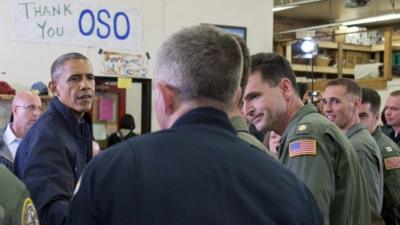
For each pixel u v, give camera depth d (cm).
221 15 582
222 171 104
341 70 860
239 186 104
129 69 532
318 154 176
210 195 100
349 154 183
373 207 260
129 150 105
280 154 191
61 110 229
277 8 857
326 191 172
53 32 499
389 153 313
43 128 217
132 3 535
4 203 101
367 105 329
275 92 188
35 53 493
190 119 110
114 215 97
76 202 102
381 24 1068
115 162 103
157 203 98
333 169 179
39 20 494
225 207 100
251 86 188
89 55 515
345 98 280
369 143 270
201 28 115
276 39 880
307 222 108
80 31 511
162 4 551
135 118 546
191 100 111
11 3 484
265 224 102
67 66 236
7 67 482
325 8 971
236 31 589
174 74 111
